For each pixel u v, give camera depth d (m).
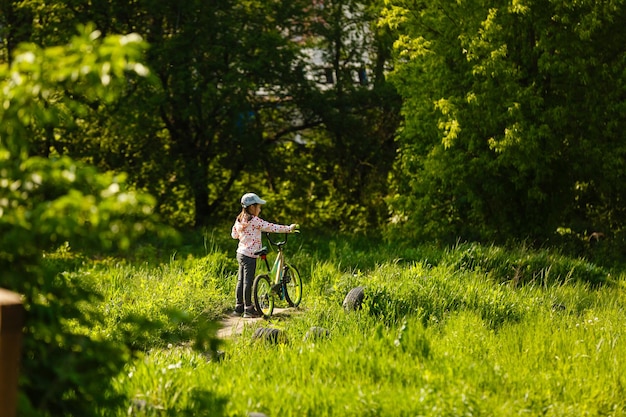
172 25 26.61
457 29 22.94
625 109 22.20
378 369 7.91
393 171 28.81
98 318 5.47
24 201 4.77
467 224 24.86
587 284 16.69
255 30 26.45
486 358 8.76
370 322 11.16
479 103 22.02
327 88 29.70
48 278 5.02
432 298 12.43
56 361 4.95
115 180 4.77
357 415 6.67
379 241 25.56
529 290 14.76
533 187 22.50
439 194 24.72
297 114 29.00
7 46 25.48
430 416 6.57
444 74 23.03
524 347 9.38
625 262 22.64
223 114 26.72
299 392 7.00
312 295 14.54
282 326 11.64
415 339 8.70
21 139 4.88
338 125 27.92
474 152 23.03
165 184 26.72
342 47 29.08
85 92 4.98
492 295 12.86
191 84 25.08
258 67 25.66
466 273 15.59
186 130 27.45
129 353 5.46
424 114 23.77
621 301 14.93
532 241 23.25
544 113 21.89
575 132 22.83
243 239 13.09
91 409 5.43
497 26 21.84
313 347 8.84
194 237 23.09
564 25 22.14
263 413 6.48
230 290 14.74
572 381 7.89
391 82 27.41
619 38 22.80
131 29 26.55
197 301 13.35
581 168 22.84
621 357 9.05
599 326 10.95
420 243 23.67
